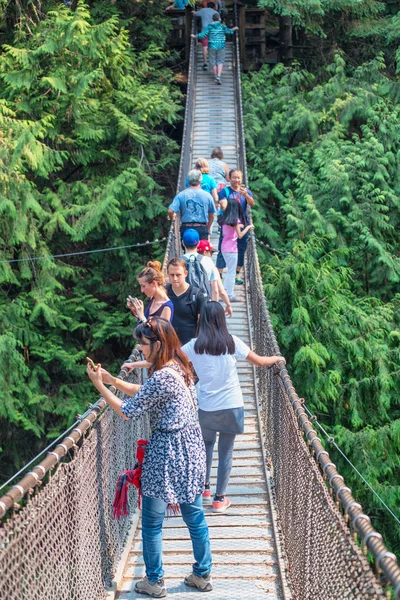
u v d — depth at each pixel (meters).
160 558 4.20
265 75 20.03
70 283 16.03
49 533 3.08
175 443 3.90
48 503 3.06
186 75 21.30
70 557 3.44
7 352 12.60
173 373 3.88
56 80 13.99
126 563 4.79
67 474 3.40
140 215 15.49
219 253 10.51
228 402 5.15
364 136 17.23
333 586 2.98
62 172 16.30
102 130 15.10
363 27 20.42
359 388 11.48
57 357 13.63
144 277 5.58
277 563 4.82
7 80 14.10
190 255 6.76
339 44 21.70
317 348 10.79
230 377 5.15
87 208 14.35
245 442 7.30
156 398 3.82
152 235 16.31
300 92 19.41
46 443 14.15
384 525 11.10
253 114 18.16
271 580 4.59
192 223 9.03
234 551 5.01
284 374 5.05
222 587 4.44
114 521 4.64
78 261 16.20
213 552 5.00
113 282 15.94
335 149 16.27
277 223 16.78
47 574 3.04
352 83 18.48
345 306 12.09
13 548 2.62
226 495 6.06
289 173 17.33
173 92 17.86
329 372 10.96
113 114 15.75
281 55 22.45
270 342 6.53
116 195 14.99
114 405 3.82
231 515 5.62
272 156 17.36
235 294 11.16
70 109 14.74
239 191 10.09
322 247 13.70
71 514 3.47
